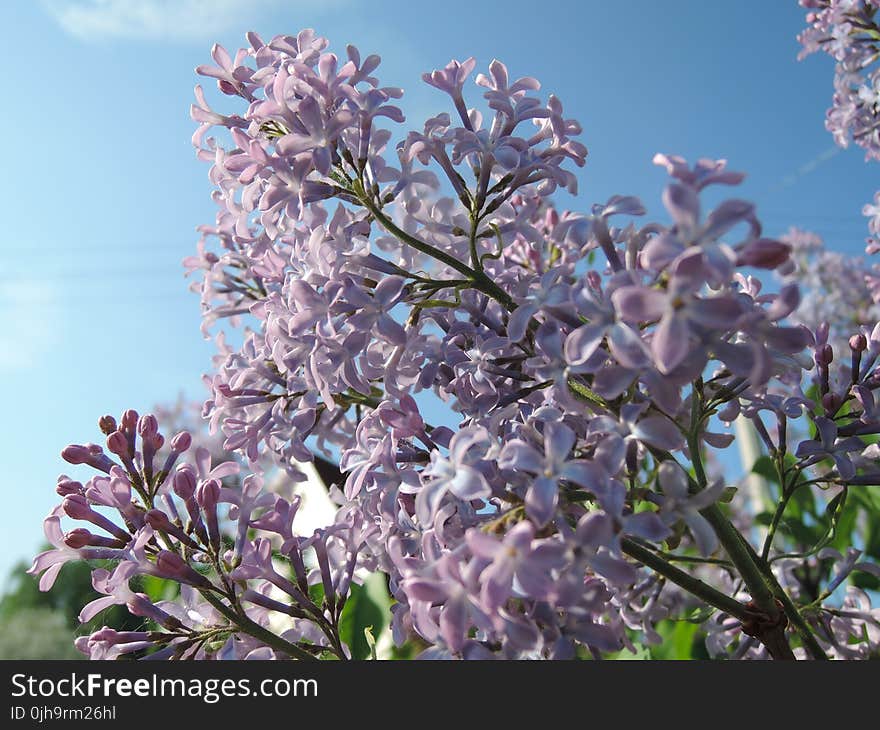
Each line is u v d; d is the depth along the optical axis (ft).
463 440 0.76
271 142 0.88
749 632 0.84
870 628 0.99
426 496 0.74
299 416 0.94
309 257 0.87
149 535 0.84
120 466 0.86
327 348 0.84
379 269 0.86
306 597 0.87
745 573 0.82
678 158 0.66
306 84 0.84
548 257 1.05
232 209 0.95
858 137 1.34
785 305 0.65
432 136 0.87
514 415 0.82
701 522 0.70
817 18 1.43
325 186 0.85
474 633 0.88
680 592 1.13
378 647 1.07
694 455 0.83
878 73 1.33
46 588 0.84
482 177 0.87
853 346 0.92
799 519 1.19
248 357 1.01
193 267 1.15
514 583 0.66
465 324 0.88
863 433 0.89
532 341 0.85
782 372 0.86
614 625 0.84
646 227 0.74
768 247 0.63
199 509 0.86
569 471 0.69
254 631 0.85
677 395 0.67
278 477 1.25
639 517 0.69
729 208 0.64
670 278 0.63
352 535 0.88
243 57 0.91
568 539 0.67
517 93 0.90
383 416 0.85
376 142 0.87
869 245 1.22
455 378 0.87
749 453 2.72
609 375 0.69
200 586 0.83
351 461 0.87
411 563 0.73
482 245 0.93
